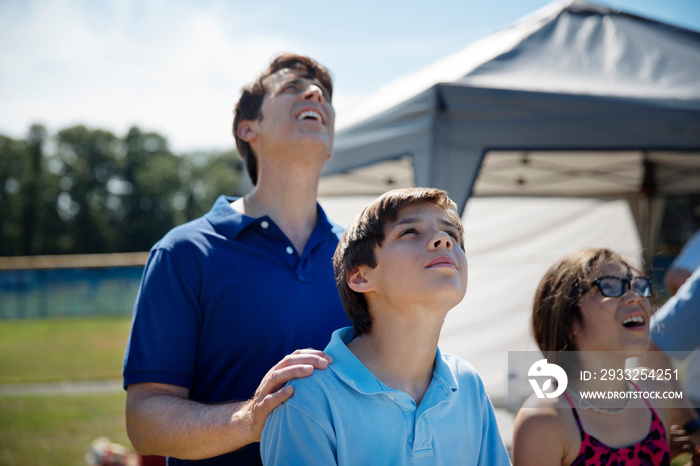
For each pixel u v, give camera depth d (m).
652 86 3.27
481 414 1.31
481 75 3.22
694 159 5.07
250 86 1.76
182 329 1.41
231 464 1.42
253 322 1.43
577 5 4.16
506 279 5.27
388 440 1.12
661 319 1.96
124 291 20.20
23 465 4.44
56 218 58.19
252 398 1.32
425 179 2.95
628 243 6.14
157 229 61.19
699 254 2.38
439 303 1.14
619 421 1.60
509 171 5.30
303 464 1.08
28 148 58.22
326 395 1.12
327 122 1.73
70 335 14.07
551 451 1.55
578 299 1.69
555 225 6.04
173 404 1.31
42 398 7.13
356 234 1.24
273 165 1.66
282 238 1.55
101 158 61.09
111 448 4.02
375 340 1.22
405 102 3.19
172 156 64.25
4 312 18.95
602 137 3.04
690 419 1.86
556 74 3.33
